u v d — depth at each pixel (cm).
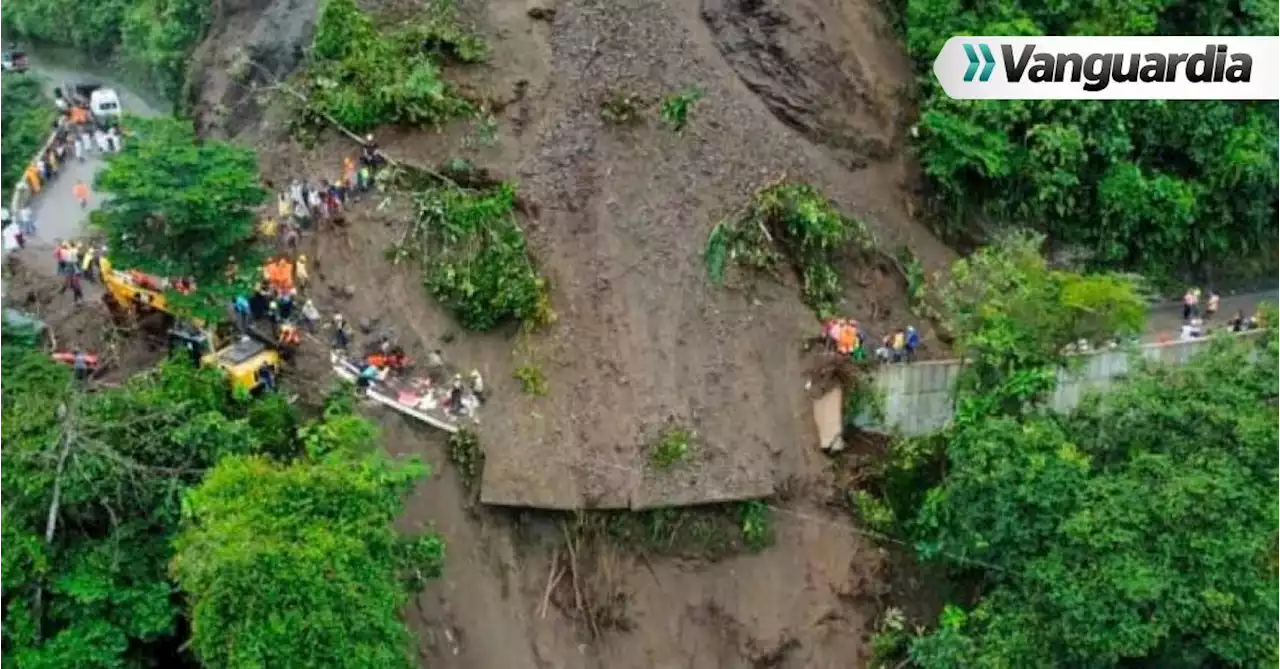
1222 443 3083
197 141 4162
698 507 3416
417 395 3447
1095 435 3241
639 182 3778
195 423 2923
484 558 3331
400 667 2698
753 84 4050
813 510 3497
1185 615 2877
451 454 3388
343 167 3831
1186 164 4228
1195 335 3866
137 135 3562
